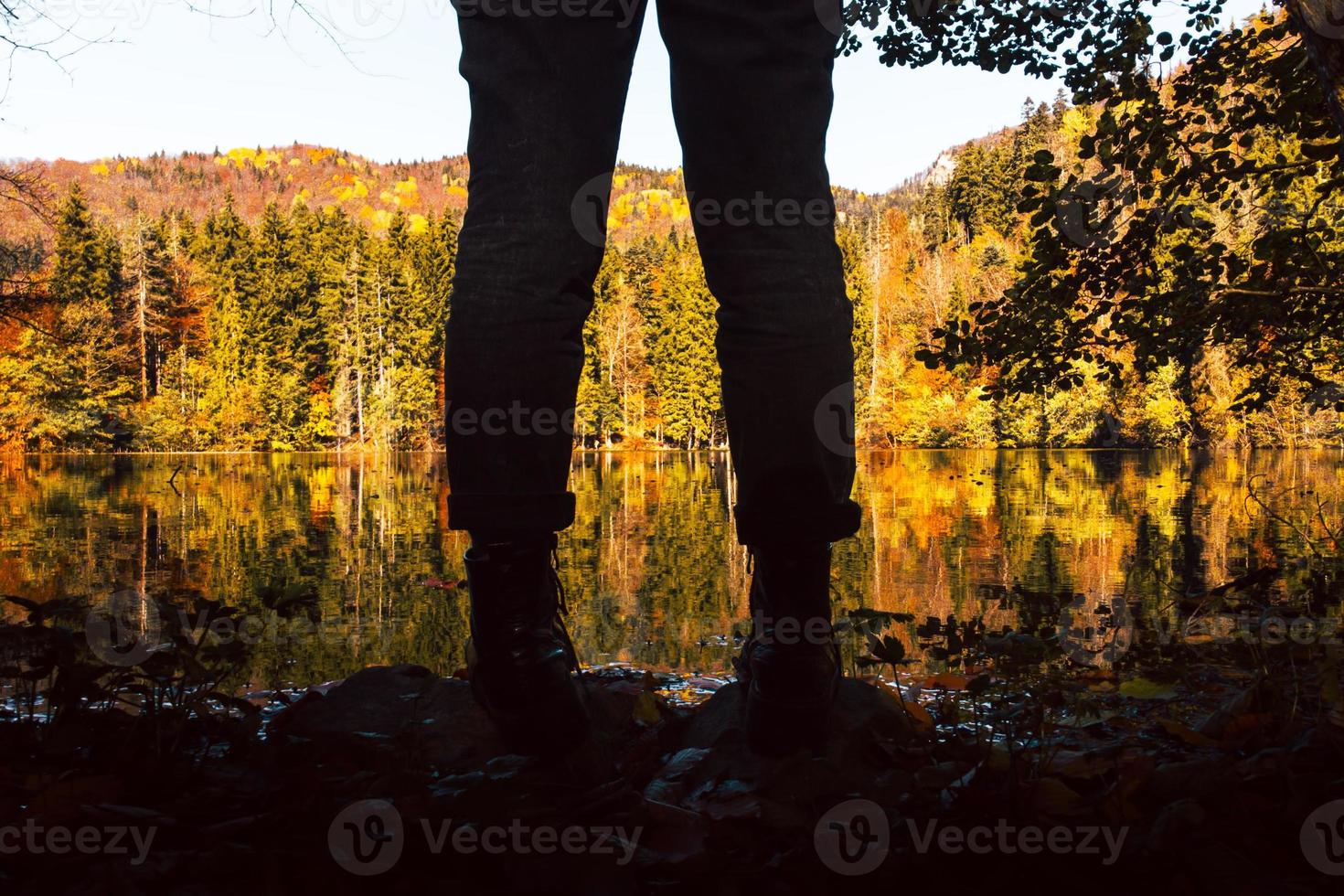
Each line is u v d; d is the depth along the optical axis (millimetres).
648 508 10648
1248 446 20469
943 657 947
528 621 649
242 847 529
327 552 6582
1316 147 2215
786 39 658
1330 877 553
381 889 528
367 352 38656
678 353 40125
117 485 15586
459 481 629
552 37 625
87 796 641
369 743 739
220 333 39500
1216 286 2459
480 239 625
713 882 560
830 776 685
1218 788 659
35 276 10906
